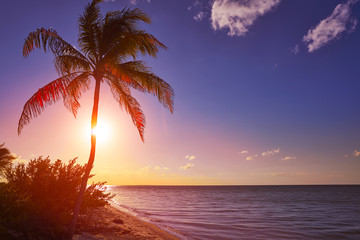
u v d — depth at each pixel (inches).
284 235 673.0
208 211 1261.1
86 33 383.9
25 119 339.0
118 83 409.4
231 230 709.3
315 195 3631.9
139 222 632.4
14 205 293.1
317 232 737.6
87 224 416.5
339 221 993.5
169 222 781.3
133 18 387.9
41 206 336.5
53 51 355.6
